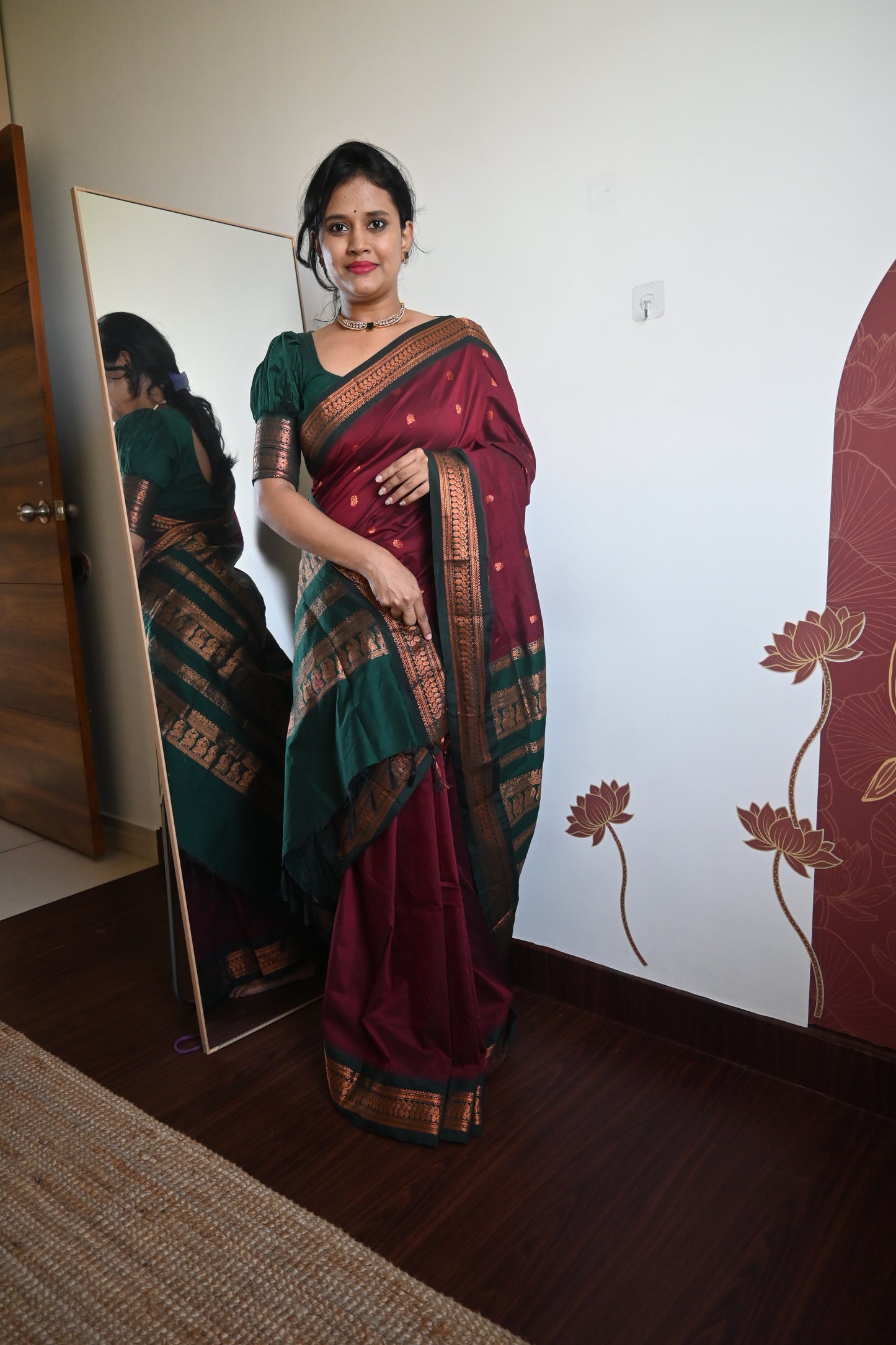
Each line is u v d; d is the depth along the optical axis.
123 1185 1.39
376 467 1.55
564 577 1.76
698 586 1.60
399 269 1.71
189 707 1.76
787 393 1.45
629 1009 1.80
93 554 2.72
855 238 1.35
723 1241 1.26
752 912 1.63
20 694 2.90
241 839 1.83
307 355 1.61
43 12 2.45
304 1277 1.21
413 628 1.53
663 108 1.49
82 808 2.76
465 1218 1.31
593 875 1.82
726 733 1.61
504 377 1.65
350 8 1.82
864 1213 1.31
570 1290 1.19
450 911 1.55
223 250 1.82
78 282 2.53
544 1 1.58
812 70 1.35
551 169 1.63
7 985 2.03
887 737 1.45
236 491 1.81
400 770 1.50
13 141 2.38
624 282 1.58
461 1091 1.52
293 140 1.97
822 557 1.46
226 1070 1.69
